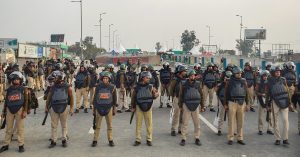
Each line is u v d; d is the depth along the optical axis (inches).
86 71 589.3
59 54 2691.9
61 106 356.5
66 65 845.2
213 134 426.6
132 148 359.9
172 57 2484.0
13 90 342.0
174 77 419.8
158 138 403.9
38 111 603.5
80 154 337.1
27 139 396.8
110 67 588.4
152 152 344.5
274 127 377.4
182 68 411.5
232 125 376.5
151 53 3464.6
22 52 1771.7
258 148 361.7
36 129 451.5
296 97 427.8
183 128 374.3
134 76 605.9
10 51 1611.7
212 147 364.8
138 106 370.6
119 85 603.8
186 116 371.6
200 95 371.6
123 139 399.2
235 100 372.5
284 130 372.2
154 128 460.4
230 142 376.2
